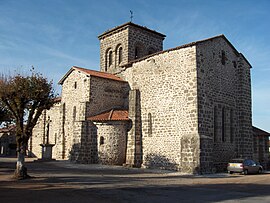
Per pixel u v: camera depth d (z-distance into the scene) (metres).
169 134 24.38
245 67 29.05
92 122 27.03
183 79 23.95
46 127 37.66
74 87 30.38
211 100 24.39
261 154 33.19
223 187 15.33
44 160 30.11
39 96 18.73
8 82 18.70
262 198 12.07
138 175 20.36
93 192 13.08
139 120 26.80
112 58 35.69
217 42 26.16
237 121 27.81
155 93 26.05
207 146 22.47
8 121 23.53
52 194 12.41
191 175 21.02
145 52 35.06
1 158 37.22
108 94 29.23
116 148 25.95
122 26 33.94
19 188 13.98
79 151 26.52
